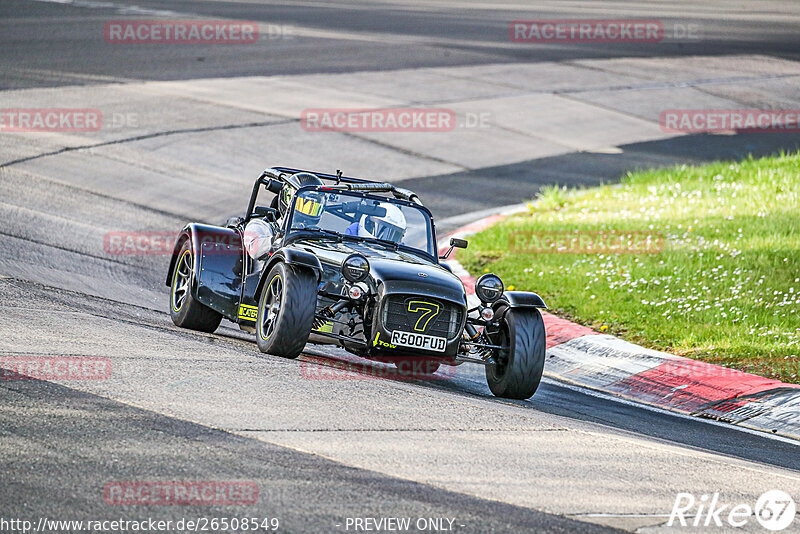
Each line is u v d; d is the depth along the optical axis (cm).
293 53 12212
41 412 2306
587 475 2317
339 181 3941
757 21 19312
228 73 10700
